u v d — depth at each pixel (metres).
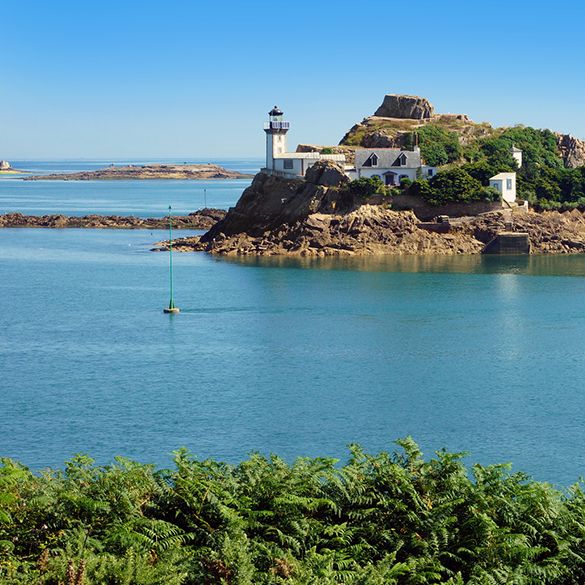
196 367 97.44
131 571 27.72
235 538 30.42
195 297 147.00
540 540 32.84
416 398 83.88
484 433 72.38
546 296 144.88
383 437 71.31
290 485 33.69
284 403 81.88
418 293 148.25
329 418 76.88
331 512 33.72
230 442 69.81
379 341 111.50
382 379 91.81
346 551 31.61
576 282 159.62
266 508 32.91
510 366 97.69
